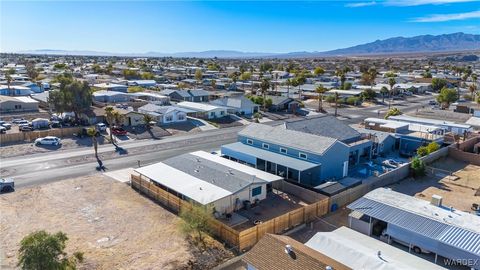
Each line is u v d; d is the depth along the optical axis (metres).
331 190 39.88
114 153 56.62
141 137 66.81
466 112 95.94
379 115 95.44
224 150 52.50
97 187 42.47
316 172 44.72
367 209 32.03
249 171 42.38
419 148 57.41
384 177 44.38
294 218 33.28
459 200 40.62
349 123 84.12
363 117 92.88
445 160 55.84
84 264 27.00
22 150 56.44
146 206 37.50
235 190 36.06
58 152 56.44
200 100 109.94
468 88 150.62
